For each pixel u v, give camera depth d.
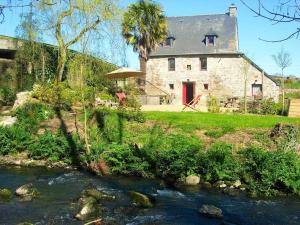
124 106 23.28
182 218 10.17
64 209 10.62
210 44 40.69
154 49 38.53
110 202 11.34
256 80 38.38
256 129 18.45
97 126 19.70
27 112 21.06
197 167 14.01
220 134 17.78
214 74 39.84
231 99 35.28
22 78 30.05
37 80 28.69
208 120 20.61
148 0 36.94
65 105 22.58
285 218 10.30
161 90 39.59
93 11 17.12
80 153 16.47
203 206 10.77
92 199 11.21
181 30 42.94
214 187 13.23
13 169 15.47
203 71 40.16
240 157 14.43
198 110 28.12
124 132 18.77
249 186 12.81
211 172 13.73
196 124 19.53
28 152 17.12
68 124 20.22
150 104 33.44
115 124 19.72
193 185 13.44
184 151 14.52
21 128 18.73
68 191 12.42
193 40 41.50
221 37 40.84
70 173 14.88
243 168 13.48
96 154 15.67
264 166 13.02
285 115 25.62
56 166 15.94
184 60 40.66
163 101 36.78
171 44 41.59
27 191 11.98
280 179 12.54
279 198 12.08
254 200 11.84
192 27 42.84
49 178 14.09
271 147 16.20
